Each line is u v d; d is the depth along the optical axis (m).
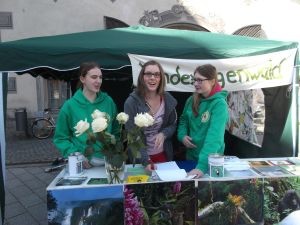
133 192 2.07
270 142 3.94
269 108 3.97
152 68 2.39
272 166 2.49
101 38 3.49
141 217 2.09
